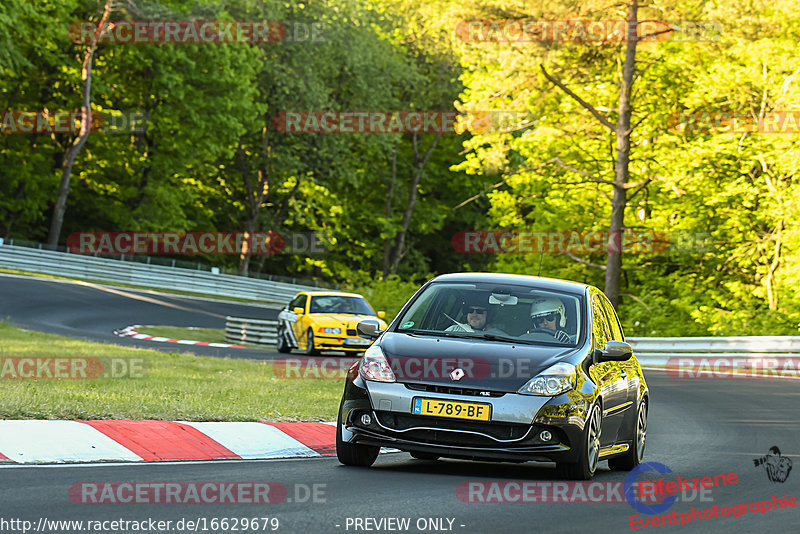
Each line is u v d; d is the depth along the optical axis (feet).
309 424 140.36
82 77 632.38
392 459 120.67
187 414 132.05
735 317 420.77
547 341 110.63
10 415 115.65
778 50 410.93
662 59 450.30
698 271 481.87
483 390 101.65
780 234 428.97
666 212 474.08
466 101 486.38
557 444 101.24
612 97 460.55
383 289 508.53
